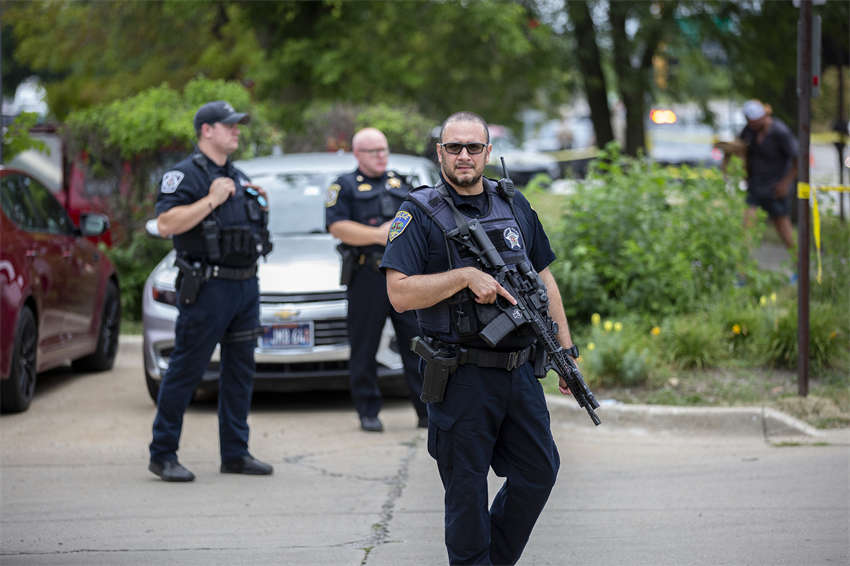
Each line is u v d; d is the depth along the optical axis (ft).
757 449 79.61
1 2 258.98
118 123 147.74
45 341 97.96
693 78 281.13
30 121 134.72
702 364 97.40
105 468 75.82
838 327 96.68
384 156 85.51
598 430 87.35
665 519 61.00
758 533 57.57
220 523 61.72
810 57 85.30
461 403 45.11
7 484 71.26
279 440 84.89
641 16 245.24
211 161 71.05
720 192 115.96
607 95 272.51
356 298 86.07
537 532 59.00
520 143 352.08
